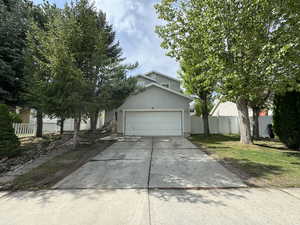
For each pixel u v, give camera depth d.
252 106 12.75
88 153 7.65
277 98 9.04
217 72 7.71
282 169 5.34
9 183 4.53
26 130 11.87
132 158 6.80
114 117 15.79
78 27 7.59
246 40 6.95
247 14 6.87
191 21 8.20
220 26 7.24
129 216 2.98
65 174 5.17
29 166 5.90
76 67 7.31
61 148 8.70
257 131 12.84
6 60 9.38
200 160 6.45
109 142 10.53
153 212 3.09
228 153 7.46
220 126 16.11
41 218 2.96
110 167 5.75
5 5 9.69
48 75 7.33
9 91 9.74
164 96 14.27
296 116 8.23
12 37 9.41
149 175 5.00
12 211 3.20
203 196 3.71
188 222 2.78
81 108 7.65
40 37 7.39
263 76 7.18
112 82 8.52
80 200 3.59
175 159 6.62
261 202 3.42
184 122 14.10
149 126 14.18
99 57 8.08
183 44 8.65
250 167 5.56
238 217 2.91
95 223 2.79
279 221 2.79
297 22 6.60
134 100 14.31
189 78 13.39
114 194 3.85
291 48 6.27
